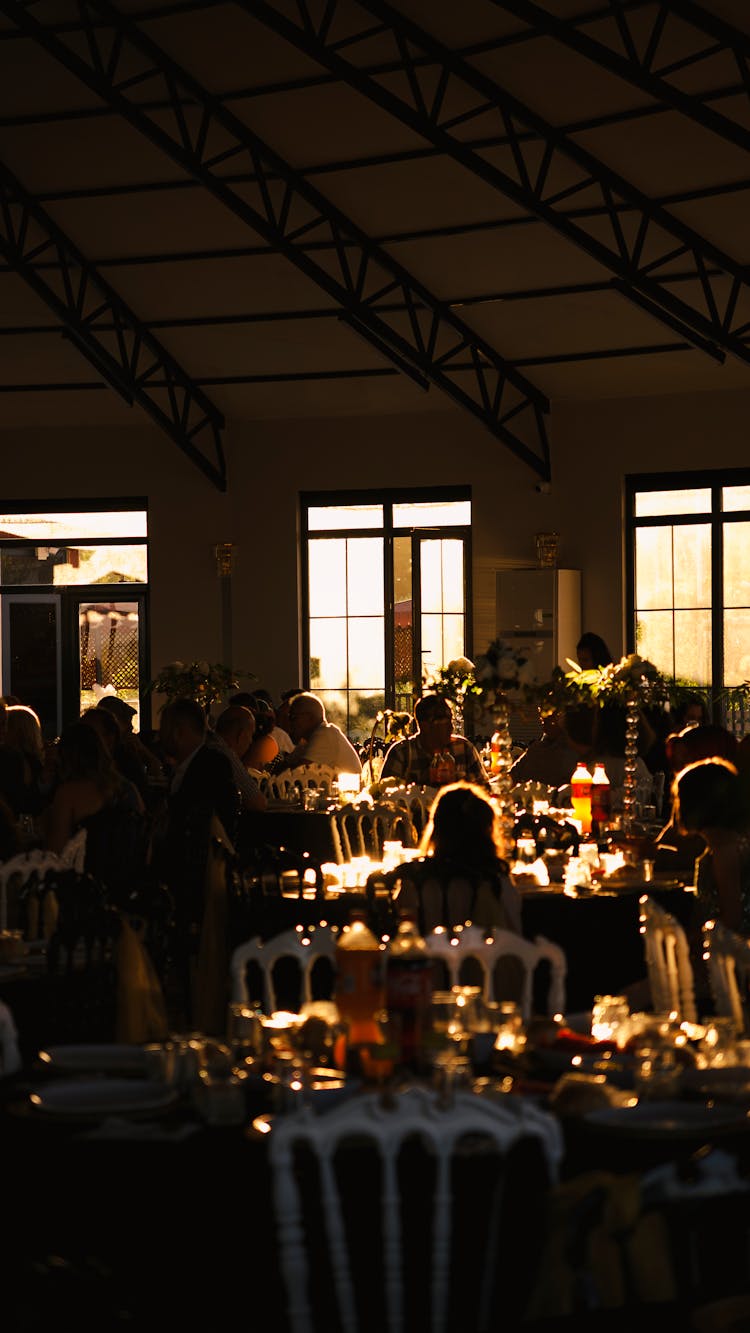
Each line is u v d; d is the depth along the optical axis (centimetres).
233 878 621
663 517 1563
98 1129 306
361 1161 278
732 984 430
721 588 1535
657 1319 243
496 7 1098
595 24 1073
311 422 1700
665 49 1077
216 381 1672
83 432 1769
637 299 1330
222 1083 311
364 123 1279
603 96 1156
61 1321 250
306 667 1720
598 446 1577
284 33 1143
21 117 1359
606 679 714
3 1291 257
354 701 1708
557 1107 315
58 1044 458
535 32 1097
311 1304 278
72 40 1261
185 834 622
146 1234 281
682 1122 308
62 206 1470
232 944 616
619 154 1215
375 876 606
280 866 655
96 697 1809
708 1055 362
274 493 1716
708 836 515
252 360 1636
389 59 1193
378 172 1338
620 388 1555
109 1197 281
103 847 635
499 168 1288
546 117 1198
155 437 1748
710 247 1275
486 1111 264
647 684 716
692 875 670
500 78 1167
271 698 1719
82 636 1808
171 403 1667
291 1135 256
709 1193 274
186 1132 303
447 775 817
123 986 455
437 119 1216
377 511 1692
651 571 1571
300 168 1350
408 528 1680
